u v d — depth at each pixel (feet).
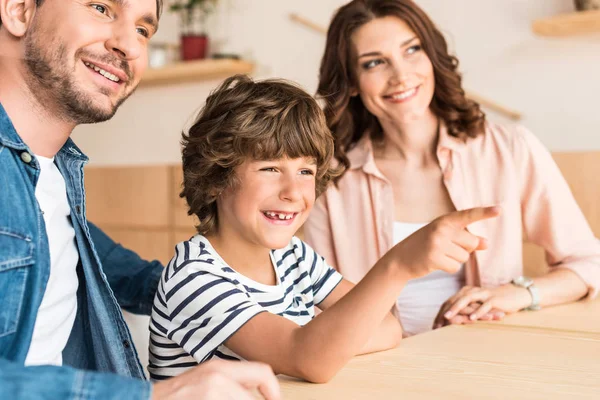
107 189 10.94
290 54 10.59
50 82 2.92
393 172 5.59
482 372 2.66
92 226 4.29
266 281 3.55
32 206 2.86
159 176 10.43
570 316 4.04
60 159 3.36
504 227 5.29
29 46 2.90
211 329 2.93
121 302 4.23
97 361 3.54
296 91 3.53
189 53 11.03
